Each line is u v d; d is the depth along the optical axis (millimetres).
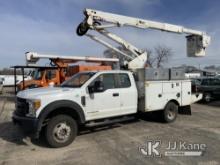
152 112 8008
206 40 9961
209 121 8195
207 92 13125
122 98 6715
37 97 5270
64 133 5496
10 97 18094
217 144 5500
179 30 9594
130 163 4406
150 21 9023
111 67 16531
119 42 8758
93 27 7883
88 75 6414
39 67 13688
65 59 14969
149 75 7258
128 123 7832
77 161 4559
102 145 5508
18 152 5133
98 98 6168
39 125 5184
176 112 8109
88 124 6098
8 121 8453
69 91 5727
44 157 4809
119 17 8352
